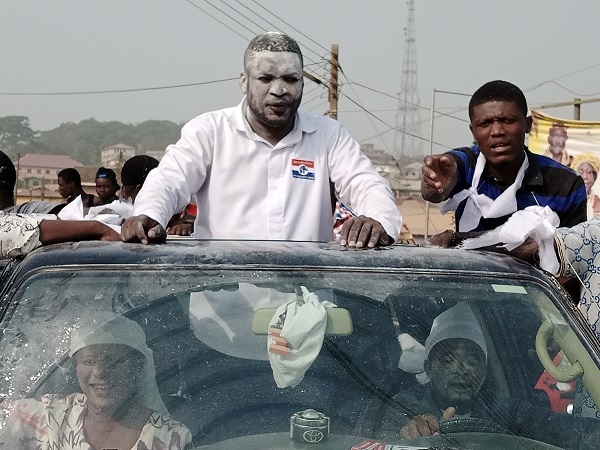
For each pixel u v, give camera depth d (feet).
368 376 8.09
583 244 10.53
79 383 7.72
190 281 8.29
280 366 8.04
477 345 8.38
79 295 8.11
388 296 8.43
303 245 9.20
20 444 7.38
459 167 13.44
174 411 7.71
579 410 8.16
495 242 9.89
